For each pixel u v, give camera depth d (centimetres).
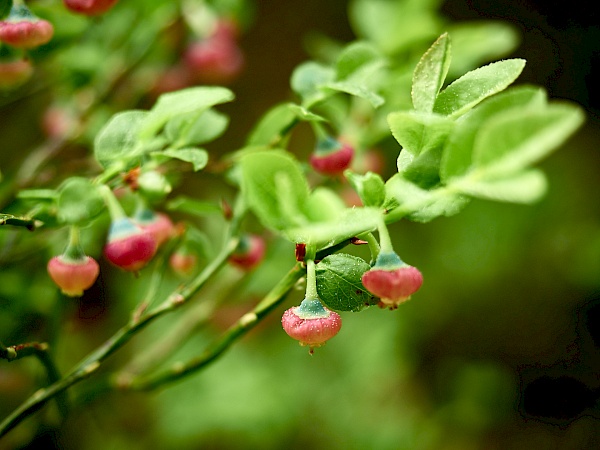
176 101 14
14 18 15
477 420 35
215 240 24
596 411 36
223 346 16
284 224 12
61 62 20
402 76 19
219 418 27
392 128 13
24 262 19
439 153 13
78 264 14
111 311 28
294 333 13
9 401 20
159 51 24
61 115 23
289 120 16
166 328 26
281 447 29
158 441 27
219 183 29
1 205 19
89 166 20
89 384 21
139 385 17
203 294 24
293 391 29
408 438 32
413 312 35
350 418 31
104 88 22
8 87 17
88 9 16
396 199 13
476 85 13
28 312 19
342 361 31
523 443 35
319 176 20
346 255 14
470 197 13
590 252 36
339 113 20
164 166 17
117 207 14
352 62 16
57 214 14
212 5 22
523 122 11
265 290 23
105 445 26
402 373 35
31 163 21
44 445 21
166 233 16
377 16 22
